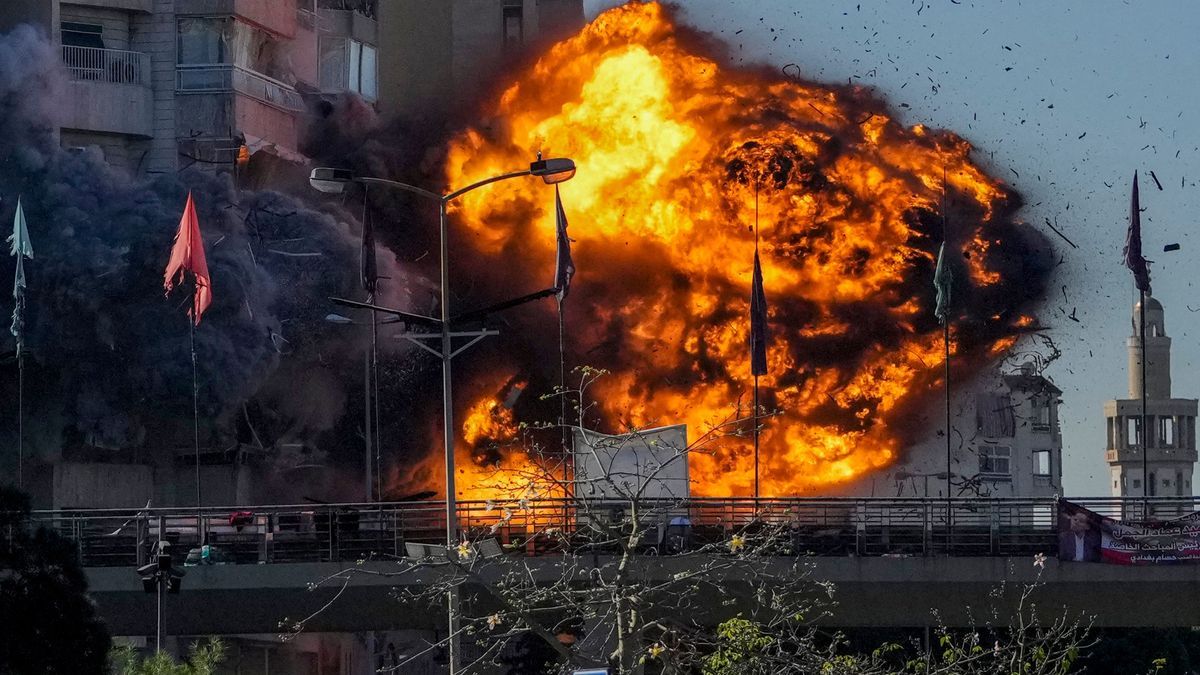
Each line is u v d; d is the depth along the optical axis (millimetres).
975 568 63406
